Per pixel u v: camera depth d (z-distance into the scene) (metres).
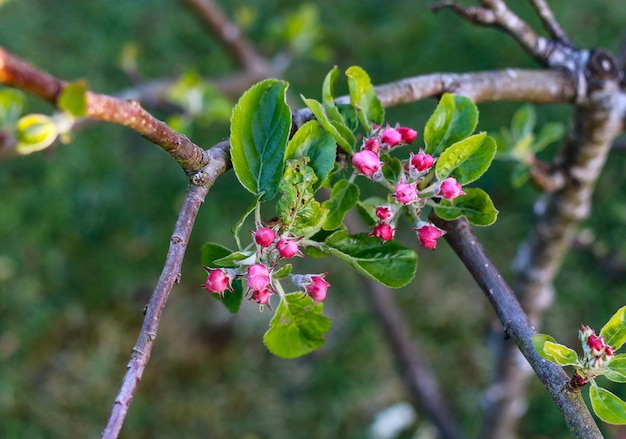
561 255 1.82
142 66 3.24
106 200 3.03
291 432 2.71
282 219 0.88
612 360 0.82
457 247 1.02
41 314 2.81
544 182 1.55
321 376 2.80
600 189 2.88
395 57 3.24
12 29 3.21
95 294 2.91
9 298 2.82
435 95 1.19
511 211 3.00
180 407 2.73
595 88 1.32
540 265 1.83
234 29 2.53
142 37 3.33
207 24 2.49
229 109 2.08
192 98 2.05
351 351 2.83
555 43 1.34
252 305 2.92
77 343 2.83
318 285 0.91
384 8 3.40
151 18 3.38
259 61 2.60
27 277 2.86
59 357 2.79
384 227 0.92
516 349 2.10
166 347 2.85
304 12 2.50
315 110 0.90
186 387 2.79
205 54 3.30
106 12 3.35
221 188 3.05
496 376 2.19
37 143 0.83
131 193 3.06
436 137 0.97
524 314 0.95
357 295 2.92
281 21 2.67
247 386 2.79
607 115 1.37
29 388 2.70
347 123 1.00
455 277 2.96
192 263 2.99
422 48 3.23
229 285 0.86
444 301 2.90
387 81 3.20
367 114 0.99
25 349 2.77
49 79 0.69
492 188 3.03
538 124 2.99
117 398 0.74
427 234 0.92
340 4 3.42
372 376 2.81
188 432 2.69
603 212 2.85
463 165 0.91
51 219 2.97
